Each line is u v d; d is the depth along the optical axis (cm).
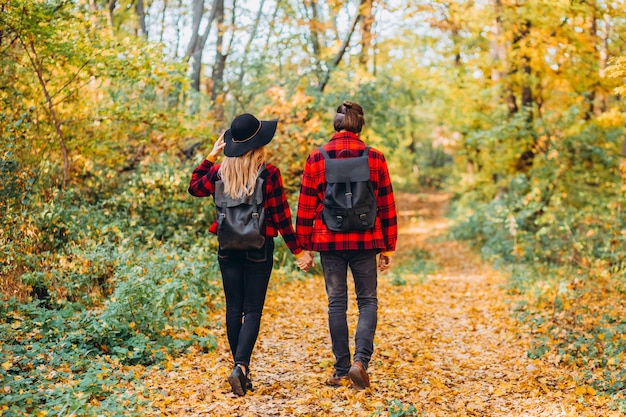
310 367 491
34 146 772
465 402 421
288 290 853
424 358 546
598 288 797
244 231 393
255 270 410
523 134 1314
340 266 431
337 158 425
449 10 1313
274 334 599
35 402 351
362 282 431
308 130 1078
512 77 1347
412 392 436
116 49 773
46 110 815
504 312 750
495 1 1266
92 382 381
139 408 365
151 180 846
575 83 1277
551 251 1093
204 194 421
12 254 568
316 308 757
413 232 2069
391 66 1952
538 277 957
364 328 422
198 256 740
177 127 907
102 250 628
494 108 1457
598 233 993
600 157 1271
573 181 1298
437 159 3603
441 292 942
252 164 403
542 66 1287
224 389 414
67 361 427
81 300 571
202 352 506
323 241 423
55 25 719
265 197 407
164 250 721
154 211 868
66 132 841
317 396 409
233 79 1355
